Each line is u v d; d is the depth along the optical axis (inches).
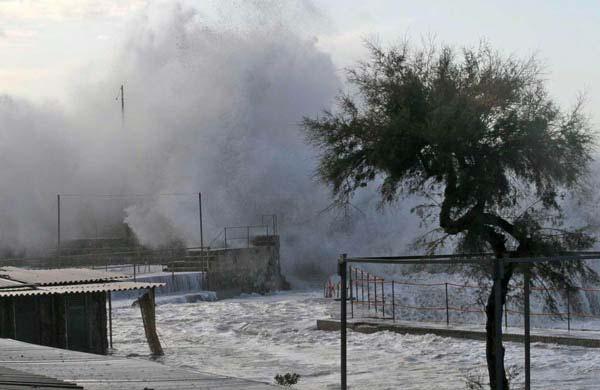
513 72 801.6
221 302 2065.7
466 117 757.9
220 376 360.2
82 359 434.3
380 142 789.9
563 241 822.5
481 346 1210.0
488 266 831.7
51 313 1213.7
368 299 1691.7
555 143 787.4
